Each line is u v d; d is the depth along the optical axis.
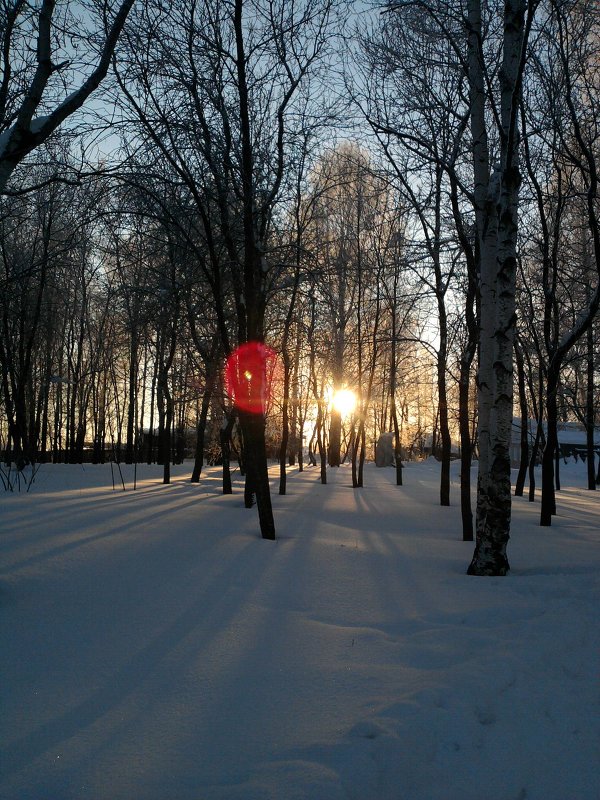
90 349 35.41
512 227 8.45
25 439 25.97
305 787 3.41
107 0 9.61
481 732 4.14
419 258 13.64
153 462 41.91
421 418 53.34
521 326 17.88
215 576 7.53
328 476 29.84
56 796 3.34
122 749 3.79
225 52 10.96
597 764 3.85
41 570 7.34
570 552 10.17
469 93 10.45
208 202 11.90
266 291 12.59
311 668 5.02
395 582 7.76
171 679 4.74
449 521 14.01
